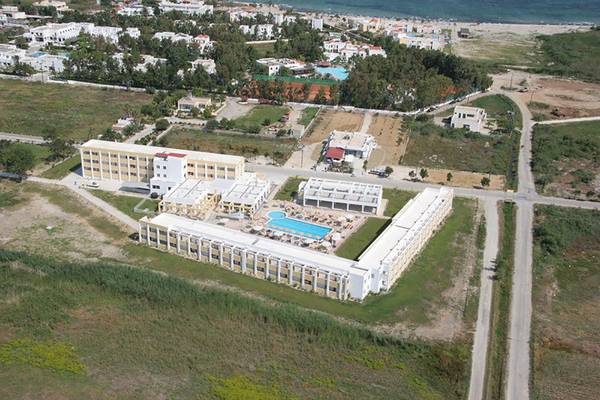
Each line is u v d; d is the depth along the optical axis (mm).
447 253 197250
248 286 175875
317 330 155625
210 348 150250
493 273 186750
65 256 186875
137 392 135750
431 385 140375
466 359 147625
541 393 138875
